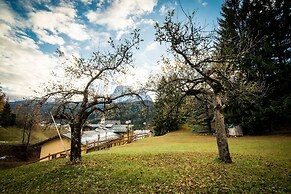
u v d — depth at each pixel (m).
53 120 14.16
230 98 14.84
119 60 15.12
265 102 26.27
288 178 8.28
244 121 27.70
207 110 33.72
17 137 55.09
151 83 14.89
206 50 12.41
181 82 13.40
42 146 35.53
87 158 15.77
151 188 8.21
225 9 30.80
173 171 10.56
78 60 14.57
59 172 11.84
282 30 27.75
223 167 10.75
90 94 15.09
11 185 10.60
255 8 28.56
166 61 13.92
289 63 24.53
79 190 8.59
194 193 7.32
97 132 43.94
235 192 7.10
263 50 27.05
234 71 14.80
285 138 22.12
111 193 7.98
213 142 24.92
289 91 25.52
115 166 12.33
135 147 25.55
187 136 35.00
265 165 10.73
